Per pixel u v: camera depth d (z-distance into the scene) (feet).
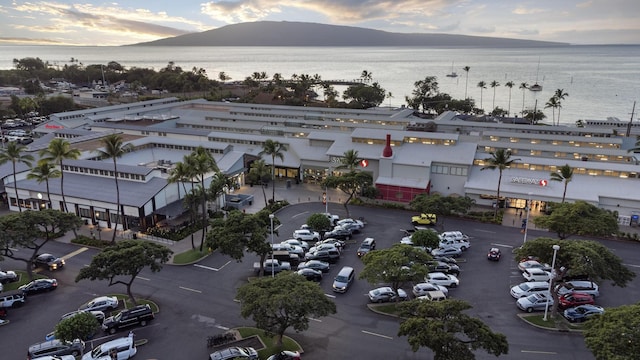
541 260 161.48
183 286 185.88
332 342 146.41
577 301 167.22
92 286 186.70
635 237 231.71
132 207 241.14
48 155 313.32
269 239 233.14
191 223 252.01
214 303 172.24
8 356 141.38
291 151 351.87
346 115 476.13
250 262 208.85
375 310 166.20
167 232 238.48
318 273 189.06
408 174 301.22
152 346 145.07
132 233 241.14
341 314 163.84
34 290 179.22
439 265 191.72
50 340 146.10
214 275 195.93
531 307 164.86
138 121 441.27
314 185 335.26
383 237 237.86
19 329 155.94
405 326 120.88
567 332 152.66
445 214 242.99
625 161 310.04
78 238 232.94
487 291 180.86
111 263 156.25
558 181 269.44
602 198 259.19
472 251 219.82
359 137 332.60
